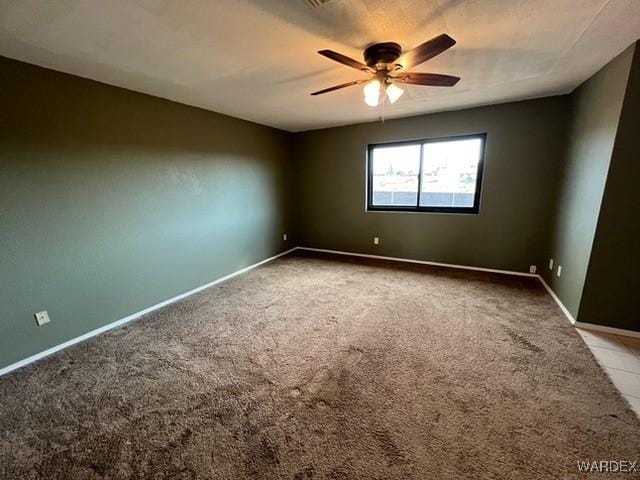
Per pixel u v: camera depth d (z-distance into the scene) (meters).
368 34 1.71
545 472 1.31
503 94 3.17
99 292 2.63
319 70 2.29
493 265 3.97
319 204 5.22
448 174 4.13
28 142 2.12
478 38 1.82
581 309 2.49
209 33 1.69
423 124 4.04
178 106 3.20
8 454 1.47
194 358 2.22
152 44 1.82
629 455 1.38
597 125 2.43
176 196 3.27
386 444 1.47
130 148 2.78
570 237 2.84
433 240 4.32
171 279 3.28
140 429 1.60
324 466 1.36
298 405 1.73
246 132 4.18
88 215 2.51
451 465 1.35
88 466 1.39
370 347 2.30
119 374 2.05
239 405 1.75
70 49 1.88
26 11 1.44
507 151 3.61
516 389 1.81
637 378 1.88
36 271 2.22
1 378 2.03
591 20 1.62
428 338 2.41
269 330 2.60
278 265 4.55
